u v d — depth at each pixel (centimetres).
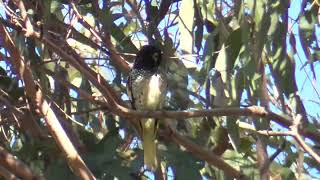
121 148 741
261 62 622
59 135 592
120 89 748
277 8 607
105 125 804
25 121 695
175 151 692
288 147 698
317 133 589
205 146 729
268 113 566
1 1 609
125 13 737
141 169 696
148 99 685
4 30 571
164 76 695
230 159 715
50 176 651
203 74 675
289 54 632
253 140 749
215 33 656
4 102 692
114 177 664
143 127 670
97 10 714
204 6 676
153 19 730
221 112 564
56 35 695
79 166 591
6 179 606
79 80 793
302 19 623
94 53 771
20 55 582
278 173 709
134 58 748
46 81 696
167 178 737
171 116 580
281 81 629
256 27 605
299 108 630
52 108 690
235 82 633
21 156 700
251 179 691
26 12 609
